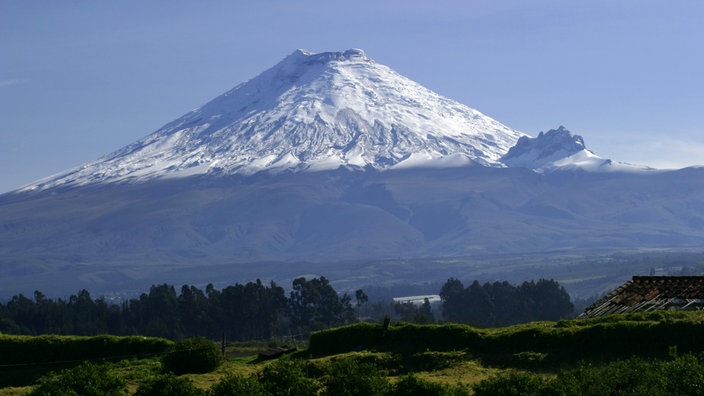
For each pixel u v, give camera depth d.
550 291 154.25
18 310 145.38
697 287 61.75
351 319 154.38
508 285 158.00
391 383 48.06
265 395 43.41
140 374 56.59
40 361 64.31
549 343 53.50
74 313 148.00
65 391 45.62
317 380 48.28
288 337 134.75
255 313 143.88
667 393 40.53
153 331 137.12
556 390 41.41
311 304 152.25
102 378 47.66
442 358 54.62
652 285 64.12
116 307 154.75
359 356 56.16
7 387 58.62
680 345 50.56
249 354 78.38
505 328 58.75
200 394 44.69
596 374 43.34
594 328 52.62
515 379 42.69
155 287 152.25
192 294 144.25
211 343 59.31
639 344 51.38
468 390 44.47
